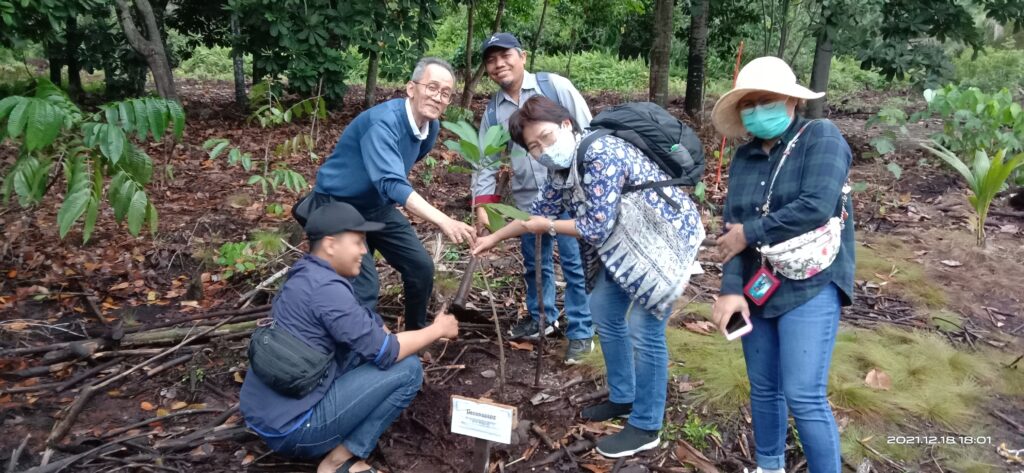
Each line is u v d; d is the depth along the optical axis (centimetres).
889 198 662
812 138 220
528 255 368
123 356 358
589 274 285
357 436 264
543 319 320
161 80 884
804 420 225
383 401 259
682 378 347
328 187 313
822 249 217
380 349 250
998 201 652
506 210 263
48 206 568
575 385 341
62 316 407
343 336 246
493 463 284
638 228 254
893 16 844
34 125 329
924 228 585
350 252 254
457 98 1361
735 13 1035
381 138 285
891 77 832
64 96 383
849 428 312
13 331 381
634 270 256
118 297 435
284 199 623
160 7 1095
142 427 304
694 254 263
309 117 948
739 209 238
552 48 1725
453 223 271
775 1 1151
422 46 1004
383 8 971
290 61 924
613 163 247
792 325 226
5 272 455
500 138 282
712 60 1507
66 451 285
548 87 340
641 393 280
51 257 480
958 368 366
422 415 314
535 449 294
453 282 445
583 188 255
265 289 428
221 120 971
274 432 250
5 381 334
